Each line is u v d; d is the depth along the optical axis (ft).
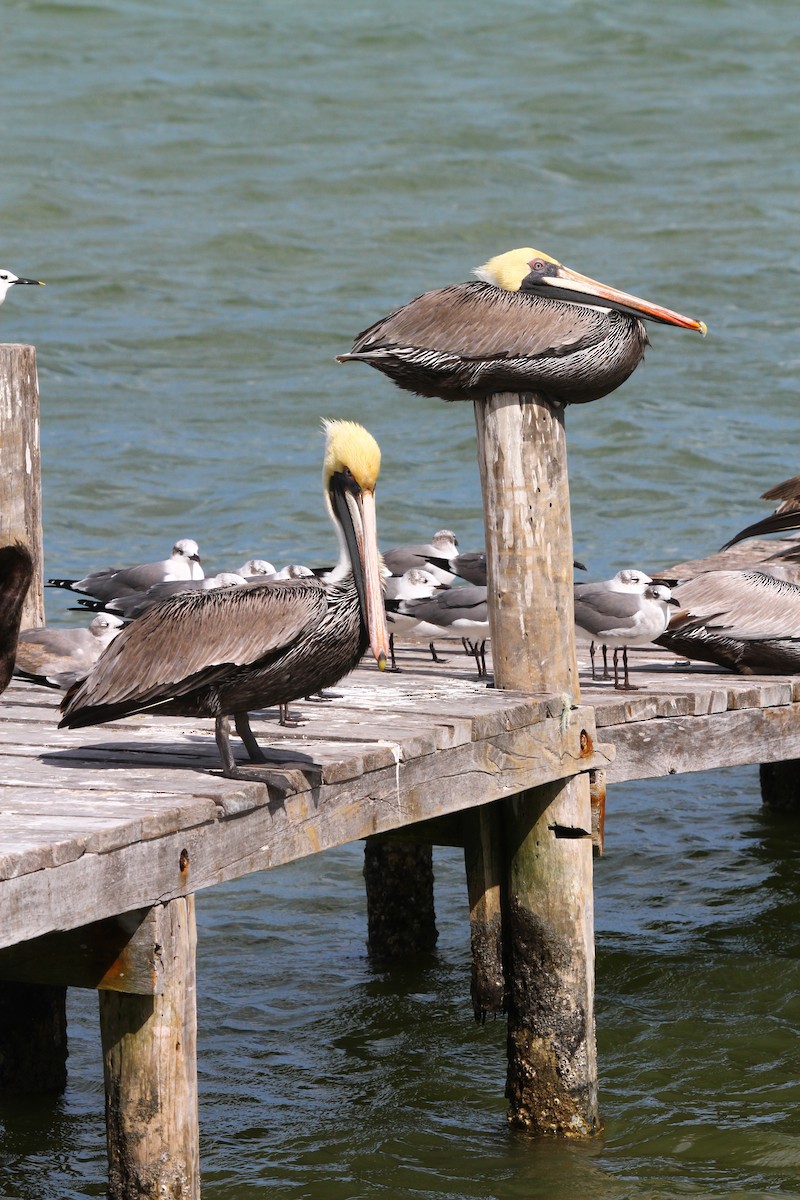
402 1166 34.65
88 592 50.85
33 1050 38.06
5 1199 33.27
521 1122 36.42
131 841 25.18
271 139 150.71
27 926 23.40
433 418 98.89
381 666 27.61
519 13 183.93
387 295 116.47
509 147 149.38
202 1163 34.71
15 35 174.50
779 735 41.86
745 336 110.93
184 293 116.98
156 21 181.37
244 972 44.88
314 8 187.42
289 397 100.83
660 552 77.61
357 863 53.01
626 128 154.81
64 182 138.41
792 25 181.47
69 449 91.50
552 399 35.94
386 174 141.90
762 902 49.70
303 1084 38.70
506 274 36.63
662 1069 39.11
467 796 32.99
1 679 32.63
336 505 28.84
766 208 134.21
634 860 53.31
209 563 75.92
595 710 37.45
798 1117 36.45
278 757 29.71
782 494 49.73
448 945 46.75
